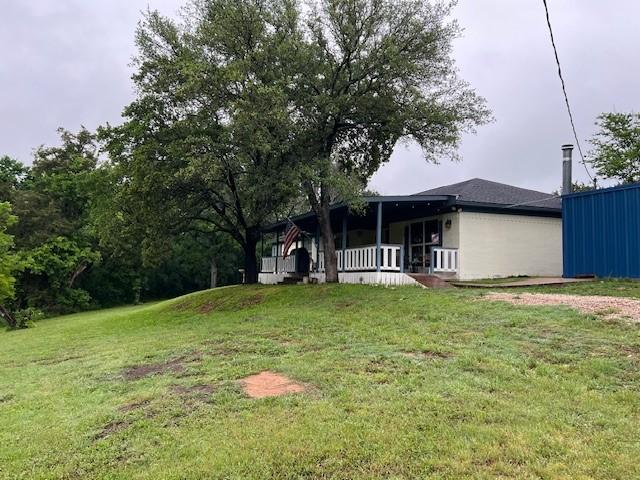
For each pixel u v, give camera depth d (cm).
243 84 1304
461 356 658
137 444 470
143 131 1454
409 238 1873
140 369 775
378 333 845
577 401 491
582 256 1398
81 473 423
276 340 880
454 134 1447
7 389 747
